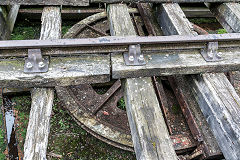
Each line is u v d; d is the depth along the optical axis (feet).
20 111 10.98
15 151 9.75
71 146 10.19
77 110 10.08
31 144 6.20
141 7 13.71
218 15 11.78
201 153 8.52
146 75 7.68
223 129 7.29
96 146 10.32
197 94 8.59
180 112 10.76
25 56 7.10
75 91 10.97
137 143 6.34
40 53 6.98
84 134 10.62
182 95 9.41
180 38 7.70
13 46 6.68
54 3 10.11
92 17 14.15
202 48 8.23
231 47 8.55
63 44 6.95
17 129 10.36
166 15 10.49
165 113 10.09
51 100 7.20
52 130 10.59
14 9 13.23
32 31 14.83
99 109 10.68
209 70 8.15
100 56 7.63
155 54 7.92
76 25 13.55
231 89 7.82
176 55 8.04
